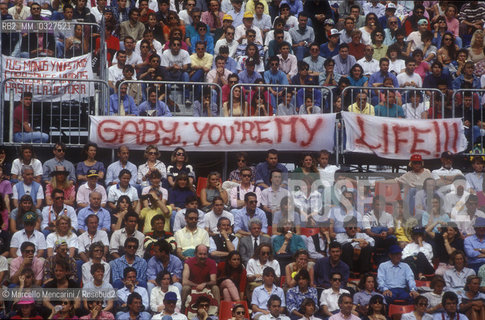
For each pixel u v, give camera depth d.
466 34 74.25
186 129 55.56
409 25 71.12
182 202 52.78
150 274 47.84
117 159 56.28
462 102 59.00
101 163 54.75
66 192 52.81
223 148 55.66
